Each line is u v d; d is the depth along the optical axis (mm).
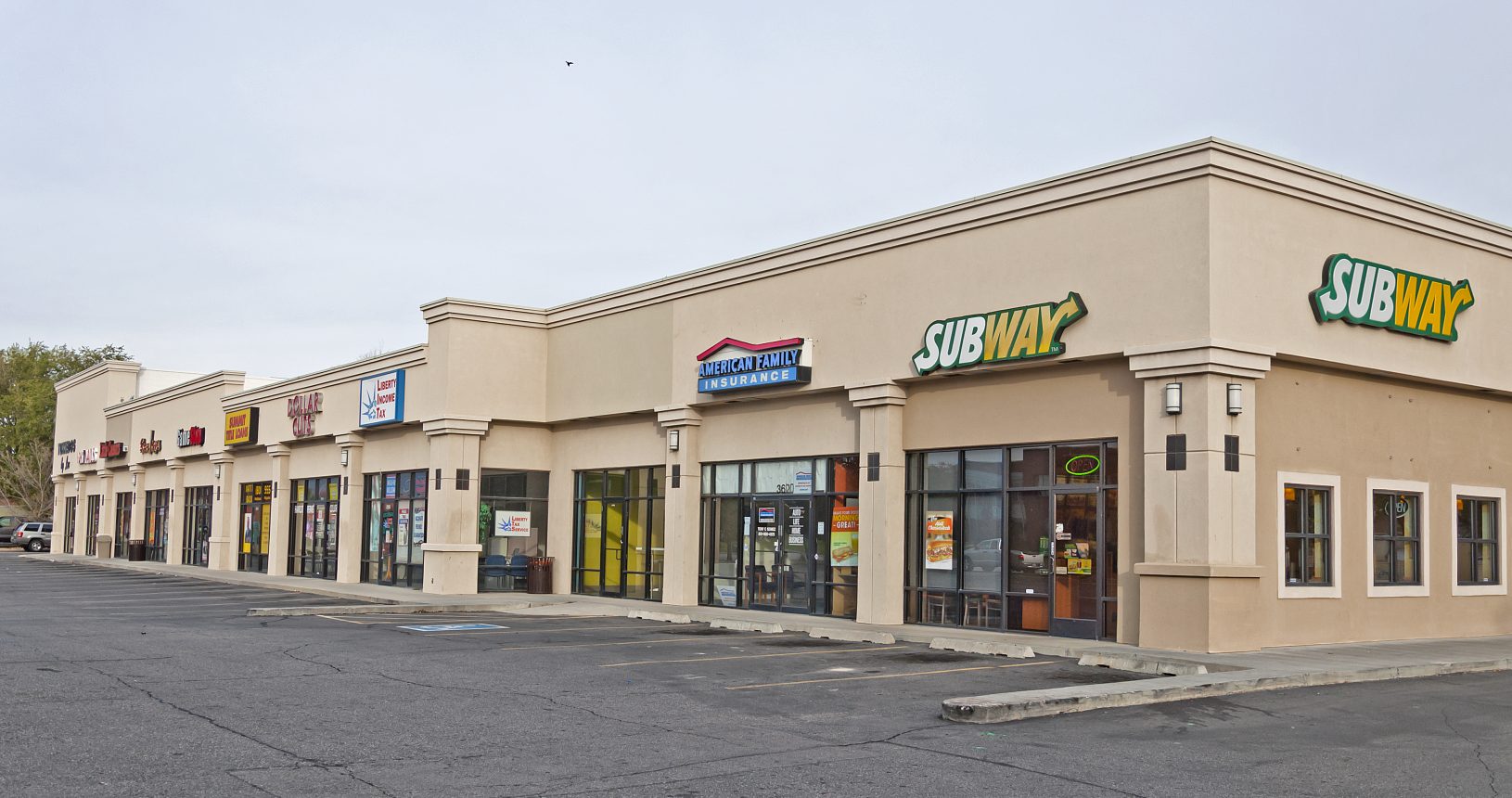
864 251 24344
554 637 21406
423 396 34438
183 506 53312
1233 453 18703
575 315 33281
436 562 33062
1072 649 18656
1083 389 20625
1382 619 21391
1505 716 13258
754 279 27047
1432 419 22766
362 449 39062
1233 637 18422
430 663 17094
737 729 12039
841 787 9484
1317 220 20203
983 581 22281
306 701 13312
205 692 13742
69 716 11914
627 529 31688
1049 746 11281
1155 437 19078
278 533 43469
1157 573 18828
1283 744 11531
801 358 25266
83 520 65625
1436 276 22156
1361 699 14477
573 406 33156
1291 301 19641
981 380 22391
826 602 25469
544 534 34688
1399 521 22078
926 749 11086
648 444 30984
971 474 22641
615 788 9367
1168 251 19141
